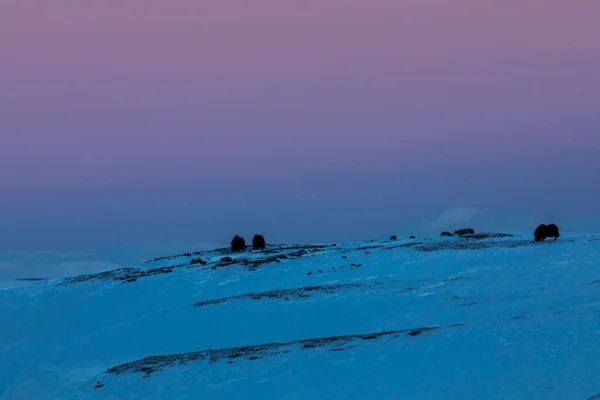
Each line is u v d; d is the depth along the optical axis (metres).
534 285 106.25
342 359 72.00
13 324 124.56
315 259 146.25
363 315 99.00
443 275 121.62
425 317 93.19
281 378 68.62
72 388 78.31
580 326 73.12
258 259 151.50
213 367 75.12
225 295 124.75
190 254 177.75
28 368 94.50
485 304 96.56
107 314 125.25
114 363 91.62
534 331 73.00
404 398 59.66
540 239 151.88
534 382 59.19
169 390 69.69
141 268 164.00
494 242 154.88
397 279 121.19
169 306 122.94
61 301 136.88
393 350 72.69
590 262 120.62
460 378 62.41
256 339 94.19
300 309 105.06
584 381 58.09
